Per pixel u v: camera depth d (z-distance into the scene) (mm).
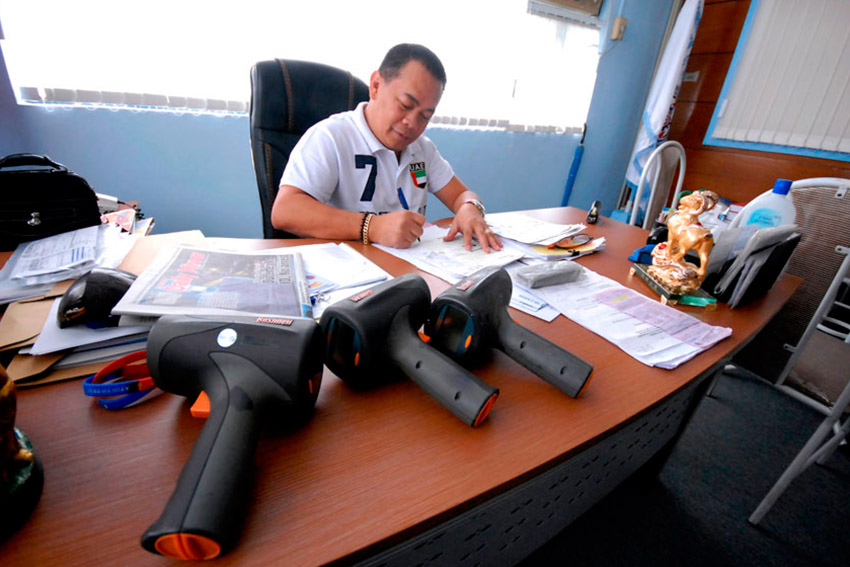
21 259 648
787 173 2191
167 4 1313
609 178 2973
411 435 381
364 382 444
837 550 1065
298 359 350
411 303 454
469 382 387
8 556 256
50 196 732
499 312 489
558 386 446
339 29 1604
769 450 1384
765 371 1233
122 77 1325
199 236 837
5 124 1228
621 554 1026
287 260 692
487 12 1908
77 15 1213
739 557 1034
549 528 777
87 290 465
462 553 577
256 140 1125
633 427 813
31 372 411
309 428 380
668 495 1198
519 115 2281
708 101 2455
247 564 259
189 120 1485
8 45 1164
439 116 2006
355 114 1133
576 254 936
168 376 362
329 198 1127
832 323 1675
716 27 2350
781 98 2156
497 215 1260
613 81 2570
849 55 1916
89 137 1351
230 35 1438
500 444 378
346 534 285
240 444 299
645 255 895
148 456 336
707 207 714
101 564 255
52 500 292
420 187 1274
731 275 728
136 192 1492
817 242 1123
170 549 248
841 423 1278
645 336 595
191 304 483
